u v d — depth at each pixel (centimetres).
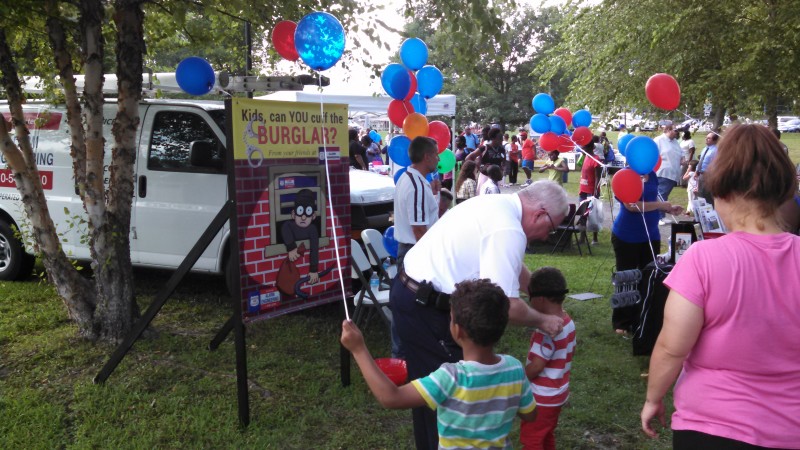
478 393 227
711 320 191
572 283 766
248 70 723
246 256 381
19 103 511
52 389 441
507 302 232
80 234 688
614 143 3241
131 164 511
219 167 620
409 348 294
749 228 196
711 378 192
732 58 1051
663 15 1098
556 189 286
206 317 609
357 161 1214
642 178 548
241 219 377
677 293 196
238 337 381
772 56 1005
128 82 495
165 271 786
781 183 192
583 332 585
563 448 378
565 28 1346
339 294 440
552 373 314
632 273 515
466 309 227
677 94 486
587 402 437
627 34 1139
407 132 570
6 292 677
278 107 392
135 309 529
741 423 184
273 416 404
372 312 575
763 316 184
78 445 364
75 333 536
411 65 587
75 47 575
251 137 378
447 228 284
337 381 461
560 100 3353
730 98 1078
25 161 514
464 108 3628
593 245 1061
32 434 377
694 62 1083
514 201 288
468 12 528
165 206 642
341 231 441
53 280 524
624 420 414
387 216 684
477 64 575
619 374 486
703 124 1202
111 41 602
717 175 201
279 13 629
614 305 509
